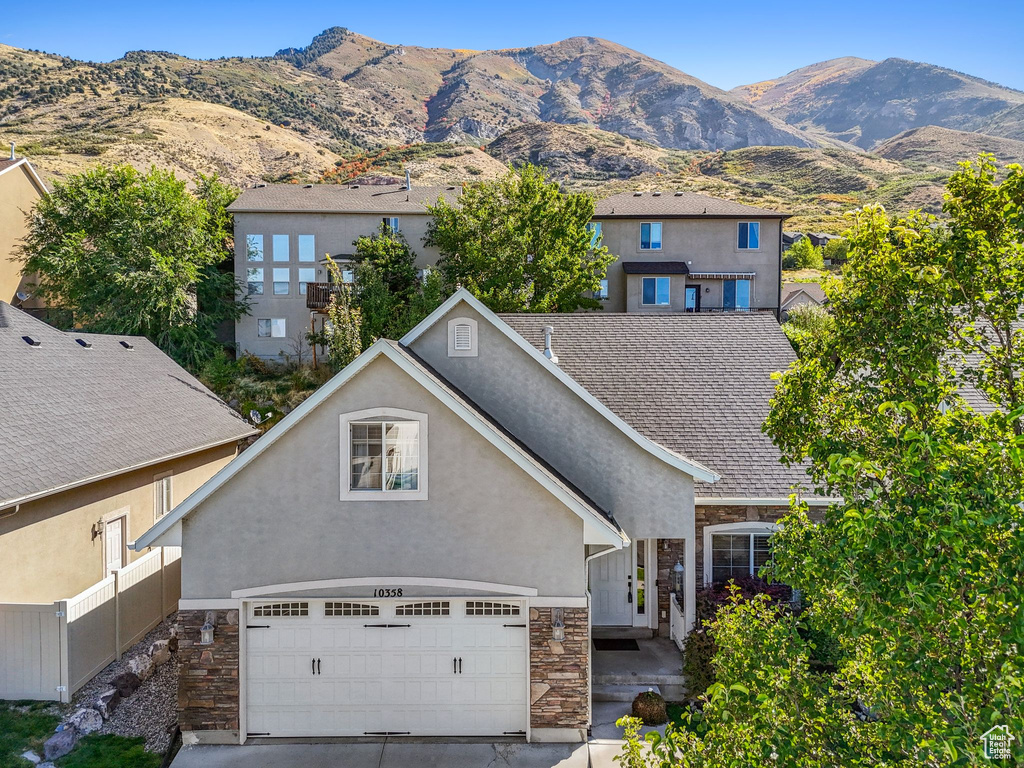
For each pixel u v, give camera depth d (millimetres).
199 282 38969
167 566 16266
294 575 11625
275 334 42062
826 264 76500
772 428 8930
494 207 38469
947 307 7496
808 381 8320
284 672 11836
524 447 14023
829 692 6254
